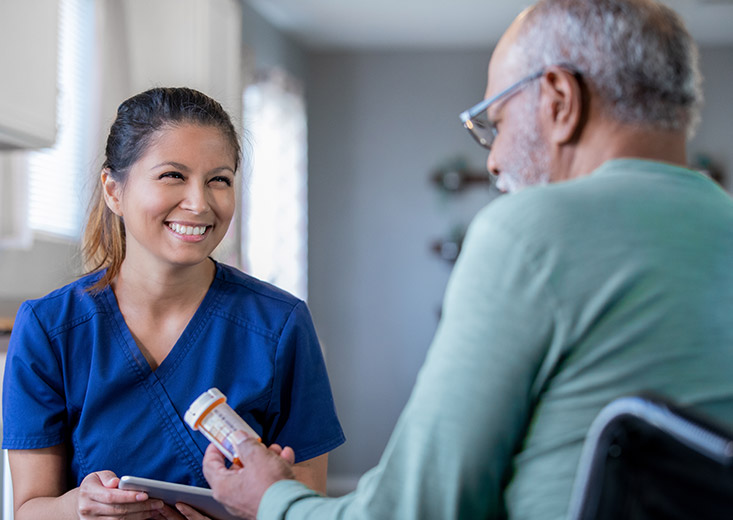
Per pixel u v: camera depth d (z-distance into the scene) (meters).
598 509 0.75
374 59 5.76
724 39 5.48
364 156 5.74
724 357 0.85
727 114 5.58
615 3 0.94
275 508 0.98
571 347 0.85
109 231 1.52
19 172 3.10
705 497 0.71
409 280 5.69
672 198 0.90
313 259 5.72
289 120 5.18
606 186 0.90
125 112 1.41
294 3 4.88
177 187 1.36
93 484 1.31
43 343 1.43
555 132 0.96
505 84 1.00
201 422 1.13
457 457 0.84
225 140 1.41
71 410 1.44
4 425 1.45
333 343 5.70
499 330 0.85
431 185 5.71
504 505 0.89
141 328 1.46
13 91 2.75
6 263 3.21
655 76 0.92
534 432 0.87
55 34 2.99
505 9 4.99
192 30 3.71
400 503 0.86
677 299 0.85
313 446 1.49
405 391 5.66
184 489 1.23
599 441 0.75
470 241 0.92
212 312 1.47
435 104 5.74
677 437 0.70
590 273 0.85
